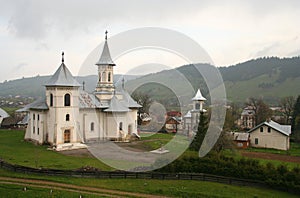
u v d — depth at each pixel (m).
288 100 91.56
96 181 25.84
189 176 26.77
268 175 25.88
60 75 50.69
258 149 55.78
